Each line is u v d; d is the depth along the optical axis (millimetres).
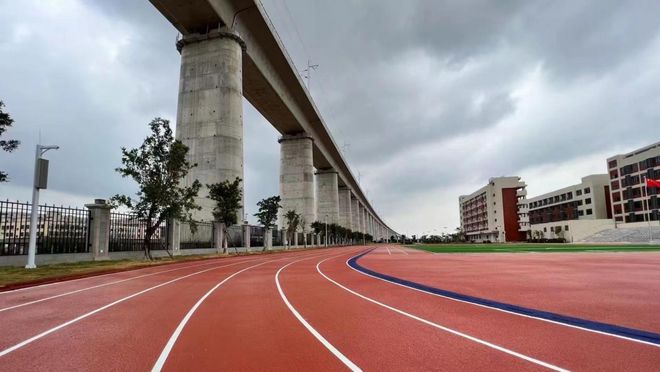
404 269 20312
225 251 39219
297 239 72750
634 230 78125
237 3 46969
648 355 5480
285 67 60625
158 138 28188
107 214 25312
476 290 12086
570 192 109062
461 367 5043
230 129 44594
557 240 96750
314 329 7141
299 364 5219
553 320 7812
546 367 5016
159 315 8453
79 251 23406
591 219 98250
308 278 16125
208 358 5508
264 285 13711
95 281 15180
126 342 6340
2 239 19328
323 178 108125
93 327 7383
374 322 7688
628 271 17922
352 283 14273
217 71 45281
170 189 28266
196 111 45062
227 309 9117
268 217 54000
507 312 8648
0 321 7957
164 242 32000
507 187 132875
